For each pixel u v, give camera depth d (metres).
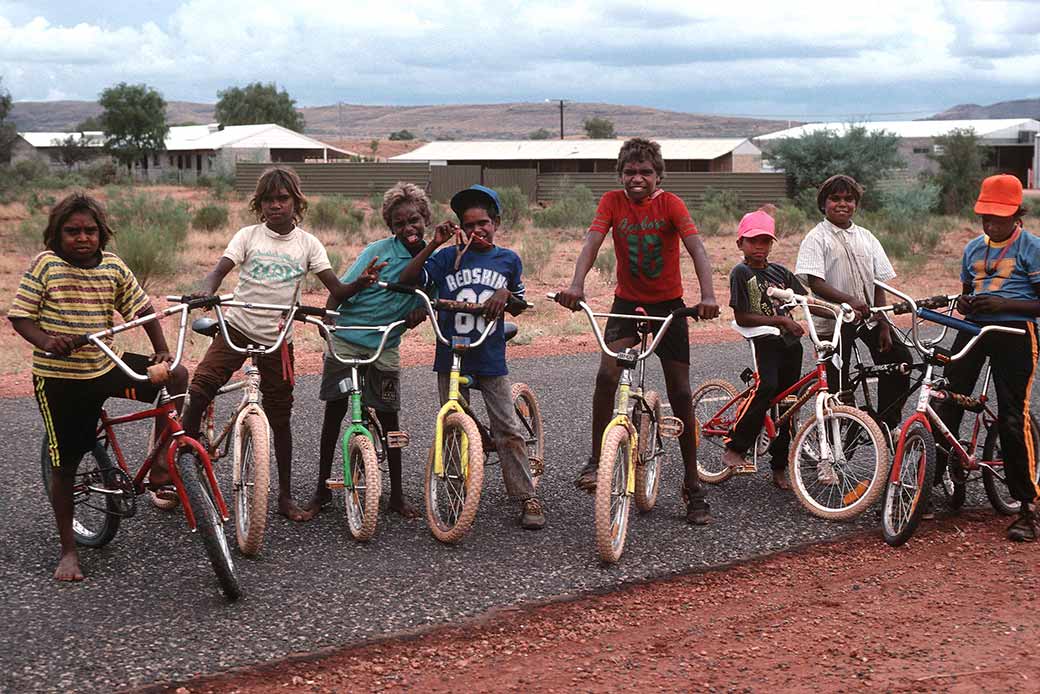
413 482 7.05
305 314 5.43
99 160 82.06
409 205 6.12
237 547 5.70
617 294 6.22
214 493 5.01
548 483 7.04
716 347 13.16
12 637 4.50
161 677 4.16
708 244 32.66
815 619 4.83
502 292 5.75
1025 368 5.95
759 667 4.32
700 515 6.18
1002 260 6.08
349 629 4.62
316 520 6.20
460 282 5.99
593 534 6.00
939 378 6.12
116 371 5.17
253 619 4.71
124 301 5.31
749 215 6.53
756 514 6.41
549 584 5.20
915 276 23.73
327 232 31.91
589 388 10.25
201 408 5.85
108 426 5.42
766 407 6.57
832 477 6.25
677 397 6.12
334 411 6.21
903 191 45.78
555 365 11.73
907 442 5.94
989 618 4.82
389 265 6.12
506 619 4.78
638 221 6.00
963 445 6.36
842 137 49.72
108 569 5.35
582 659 4.40
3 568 5.33
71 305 5.08
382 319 6.07
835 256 6.73
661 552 5.70
